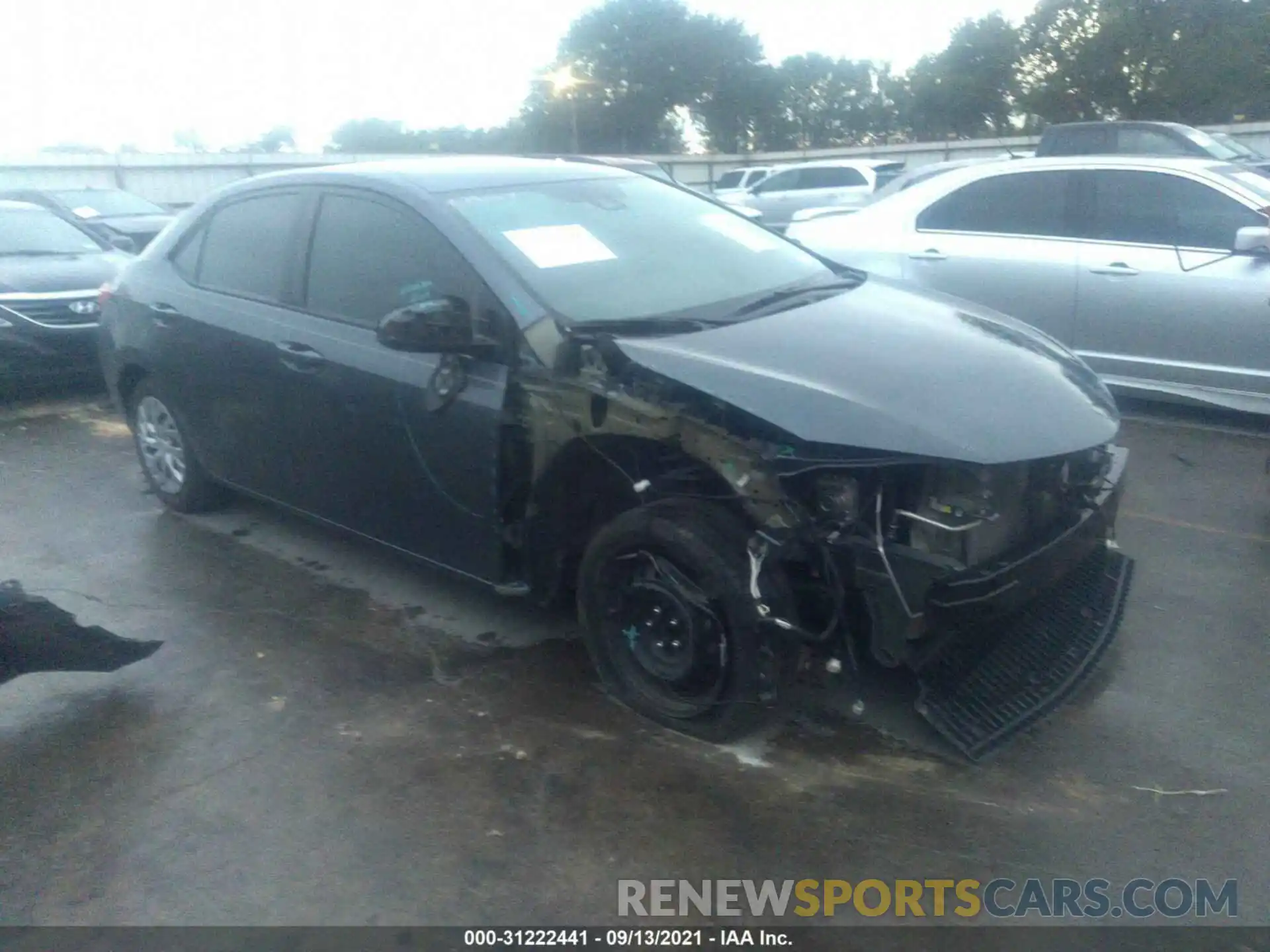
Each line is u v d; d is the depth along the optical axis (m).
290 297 4.59
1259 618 4.35
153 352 5.25
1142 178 6.86
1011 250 7.27
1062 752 3.52
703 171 35.34
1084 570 3.96
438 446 3.93
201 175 26.83
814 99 54.50
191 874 3.08
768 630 3.30
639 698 3.71
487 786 3.42
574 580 3.99
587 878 3.02
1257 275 6.35
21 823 3.32
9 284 7.88
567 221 4.26
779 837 3.16
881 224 7.93
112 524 5.64
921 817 3.23
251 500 5.73
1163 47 35.47
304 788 3.44
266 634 4.43
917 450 3.08
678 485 3.61
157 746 3.70
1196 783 3.35
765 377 3.32
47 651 3.83
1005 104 43.59
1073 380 3.69
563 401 3.58
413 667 4.15
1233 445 6.48
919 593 3.16
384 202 4.28
